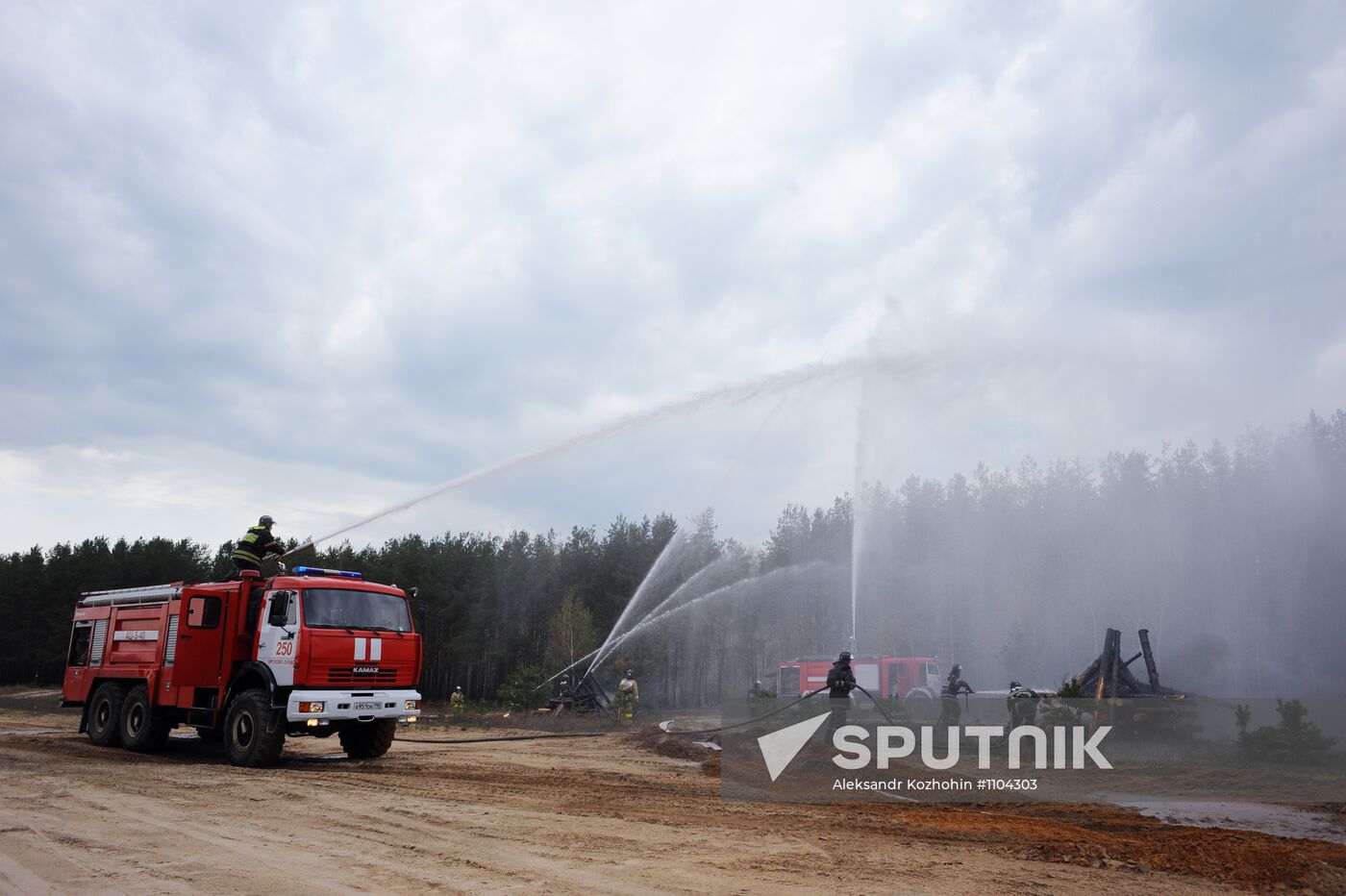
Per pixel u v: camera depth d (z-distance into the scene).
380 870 7.45
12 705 35.88
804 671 33.81
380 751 17.39
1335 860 8.52
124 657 18.59
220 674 16.17
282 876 7.18
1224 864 8.28
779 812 10.89
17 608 64.75
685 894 6.81
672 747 19.28
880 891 7.07
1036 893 7.18
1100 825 10.28
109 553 69.88
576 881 7.18
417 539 62.81
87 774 13.49
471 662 57.06
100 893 6.60
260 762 15.00
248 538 17.56
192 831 9.09
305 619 15.33
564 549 61.41
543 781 13.90
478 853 8.22
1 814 9.96
